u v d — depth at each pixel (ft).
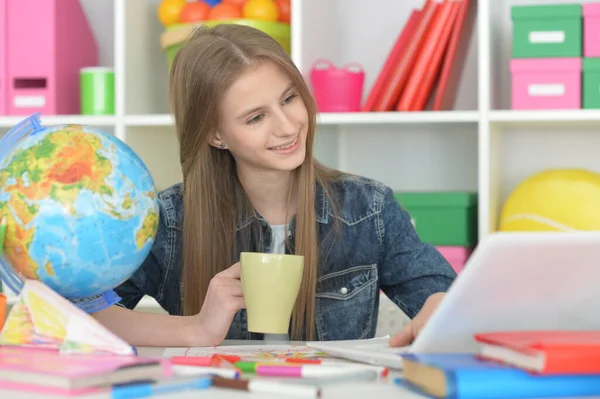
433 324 2.93
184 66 5.44
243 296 4.44
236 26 5.45
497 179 9.25
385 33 10.10
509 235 2.74
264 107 5.17
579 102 8.41
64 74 9.49
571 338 2.70
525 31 8.50
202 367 3.11
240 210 5.89
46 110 9.26
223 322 4.40
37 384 2.77
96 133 3.83
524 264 2.82
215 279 4.49
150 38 9.87
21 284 3.89
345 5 10.19
